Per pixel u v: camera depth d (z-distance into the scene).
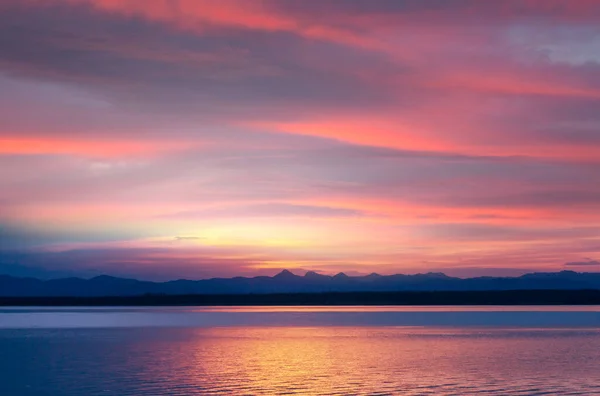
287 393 39.59
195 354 63.12
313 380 44.59
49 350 67.75
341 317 171.25
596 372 47.62
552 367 50.56
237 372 49.06
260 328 112.00
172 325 123.94
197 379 45.56
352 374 47.44
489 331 97.62
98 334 94.50
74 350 67.81
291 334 93.75
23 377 47.12
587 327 107.06
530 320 138.00
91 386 42.88
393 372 48.34
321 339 82.62
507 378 44.81
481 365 52.16
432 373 47.62
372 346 71.25
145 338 85.75
